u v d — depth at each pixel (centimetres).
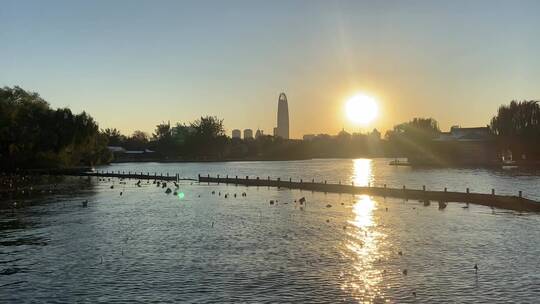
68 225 5891
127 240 4947
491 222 5794
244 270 3775
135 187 11475
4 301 3161
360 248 4459
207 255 4259
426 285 3359
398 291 3244
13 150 14638
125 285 3447
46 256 4291
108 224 5953
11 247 4659
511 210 6800
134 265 3962
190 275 3662
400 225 5659
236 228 5588
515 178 13338
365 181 13250
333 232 5262
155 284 3459
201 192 10138
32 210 7300
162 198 8994
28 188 10962
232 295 3209
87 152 18088
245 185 11831
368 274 3628
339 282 3444
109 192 10194
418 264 3888
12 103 15312
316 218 6262
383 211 6862
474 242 4669
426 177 14462
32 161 15775
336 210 7031
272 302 3075
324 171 19562
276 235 5128
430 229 5378
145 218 6438
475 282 3416
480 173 15738
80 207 7644
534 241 4684
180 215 6700
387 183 12319
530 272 3638
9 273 3769
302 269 3781
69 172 15650
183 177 15675
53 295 3262
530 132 19762
